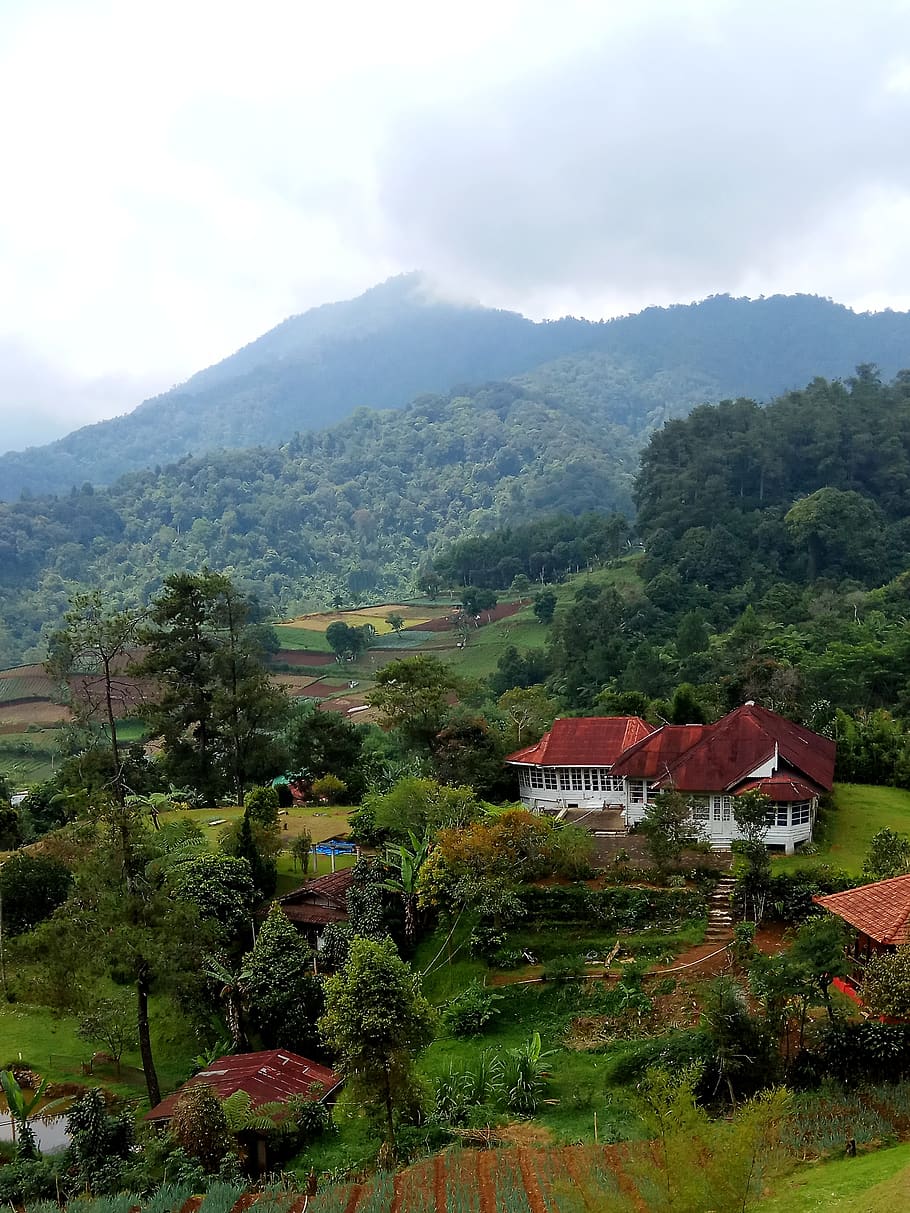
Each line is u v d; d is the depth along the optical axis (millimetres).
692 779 39594
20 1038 35156
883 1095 21344
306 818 54219
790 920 32188
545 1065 26672
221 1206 21531
